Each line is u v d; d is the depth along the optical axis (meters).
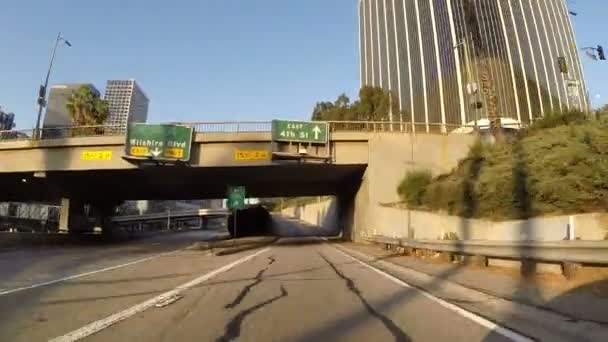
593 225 17.28
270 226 80.75
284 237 58.91
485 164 28.39
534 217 19.84
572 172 19.42
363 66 124.12
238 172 39.38
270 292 10.75
